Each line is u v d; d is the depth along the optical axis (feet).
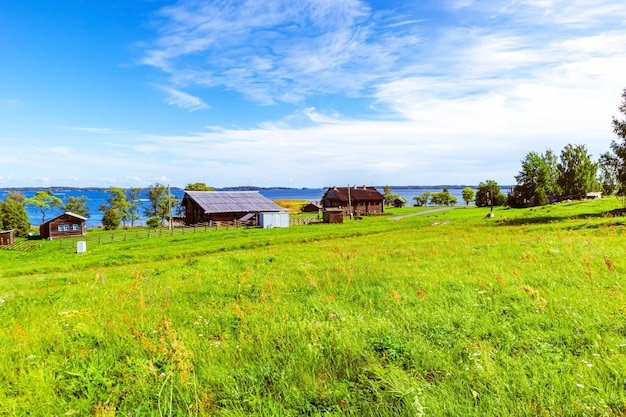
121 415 13.50
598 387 13.07
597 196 307.58
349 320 22.17
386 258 52.19
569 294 24.53
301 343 18.69
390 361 16.16
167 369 16.22
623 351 15.52
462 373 14.71
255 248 106.73
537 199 301.84
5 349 19.93
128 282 44.80
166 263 76.18
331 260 54.19
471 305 24.02
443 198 545.03
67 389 15.52
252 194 265.75
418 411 12.12
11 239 183.11
